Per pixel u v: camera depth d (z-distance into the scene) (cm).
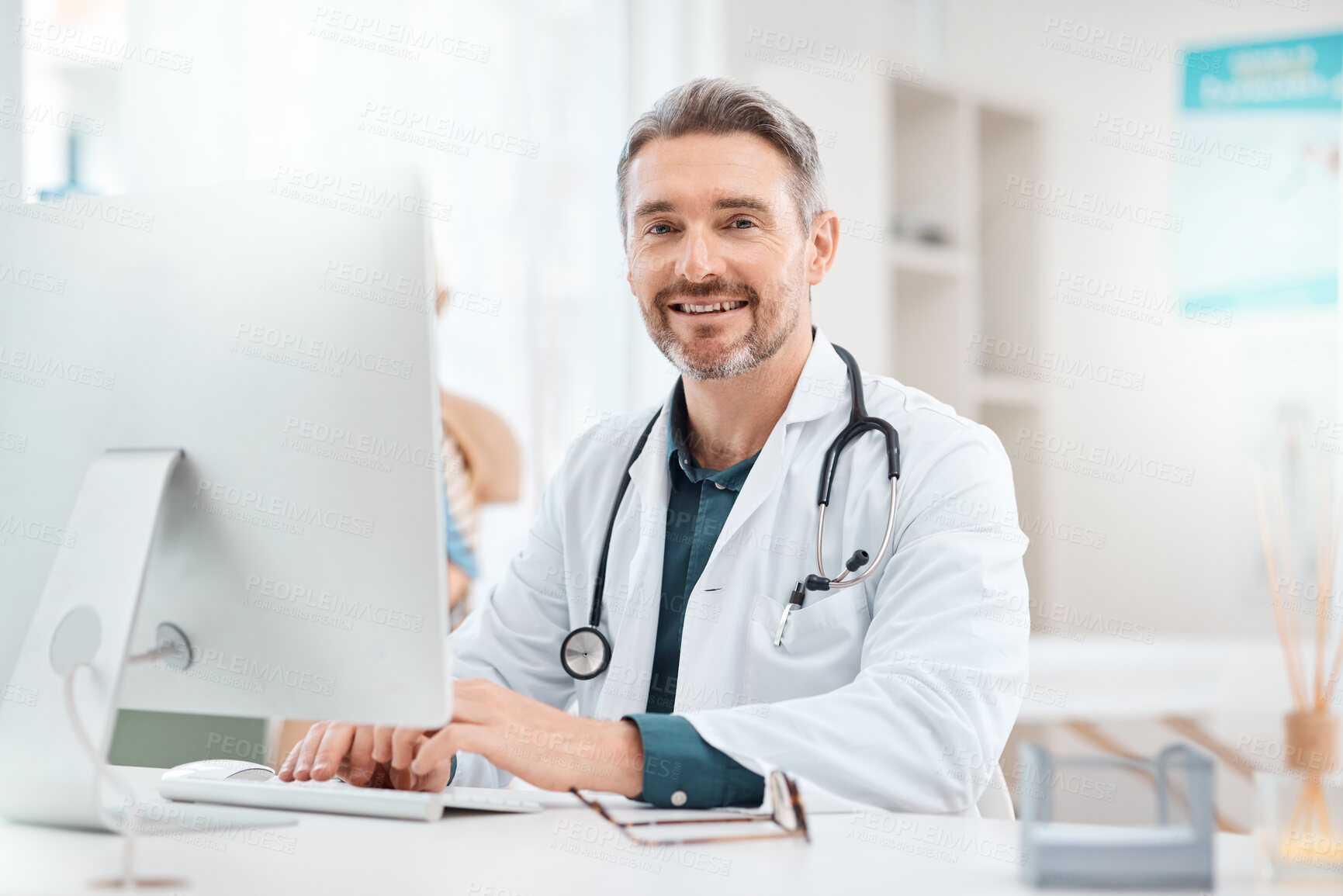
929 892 67
